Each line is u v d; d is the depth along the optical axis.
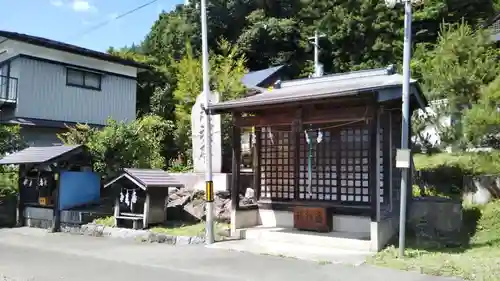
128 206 11.03
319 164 10.26
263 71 25.58
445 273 6.46
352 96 7.88
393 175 9.73
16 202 12.78
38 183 12.13
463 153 11.15
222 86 15.77
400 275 6.46
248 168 12.94
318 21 30.33
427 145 14.09
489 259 7.20
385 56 27.36
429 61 12.48
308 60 29.77
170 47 30.22
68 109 17.69
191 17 31.41
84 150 11.80
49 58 17.17
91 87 18.58
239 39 29.98
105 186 10.91
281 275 6.57
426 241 8.77
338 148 10.00
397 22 28.50
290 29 29.89
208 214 9.30
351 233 9.34
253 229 10.01
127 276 6.57
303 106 9.00
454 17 27.34
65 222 11.34
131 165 12.55
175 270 6.96
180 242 9.34
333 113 8.66
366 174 9.60
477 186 10.56
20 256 8.16
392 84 7.95
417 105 9.92
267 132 11.04
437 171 11.84
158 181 10.58
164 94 22.56
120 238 10.10
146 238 9.77
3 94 16.66
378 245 8.17
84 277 6.50
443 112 10.93
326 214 9.50
